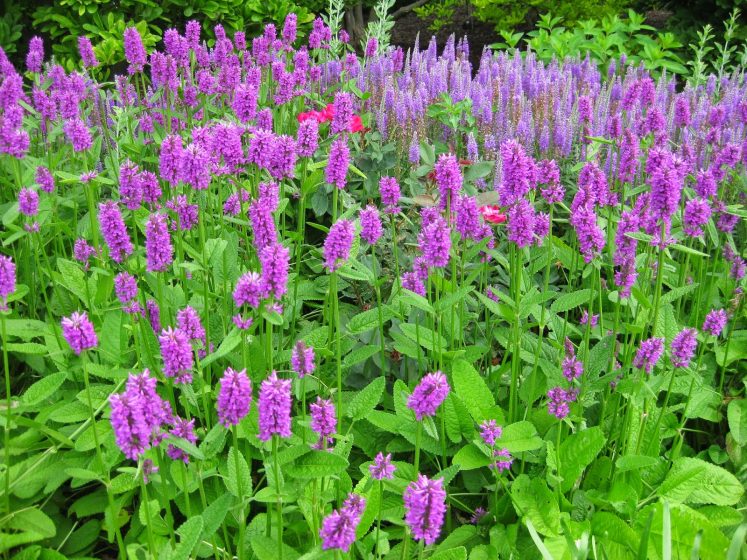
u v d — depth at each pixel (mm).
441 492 1867
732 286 3916
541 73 6254
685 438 3607
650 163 2971
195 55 4836
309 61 5180
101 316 3070
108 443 2568
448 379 3156
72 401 2846
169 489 2637
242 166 3139
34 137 4242
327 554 2178
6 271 2172
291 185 3574
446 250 2561
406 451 3055
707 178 3191
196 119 4590
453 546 2738
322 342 3035
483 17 11219
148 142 4184
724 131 4695
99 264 3051
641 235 2803
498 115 5074
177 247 3035
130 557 2256
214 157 3105
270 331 2578
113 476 2746
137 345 2641
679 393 3350
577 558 2354
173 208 2938
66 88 3820
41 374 3035
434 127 5152
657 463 2955
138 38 4066
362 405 2771
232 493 2377
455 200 2926
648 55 8352
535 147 5027
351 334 3088
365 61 5930
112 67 7625
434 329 3174
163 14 8133
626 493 2727
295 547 2596
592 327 3562
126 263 2662
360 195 4504
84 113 4184
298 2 8695
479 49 11688
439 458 3113
